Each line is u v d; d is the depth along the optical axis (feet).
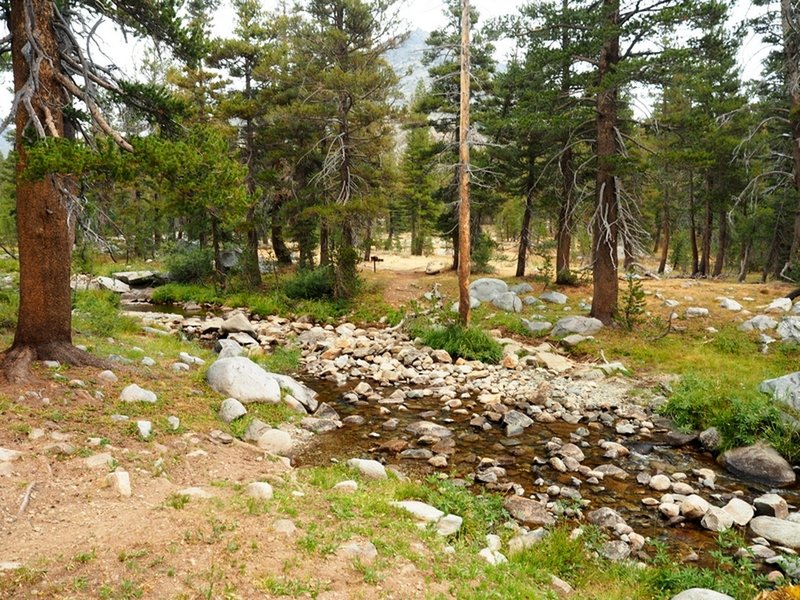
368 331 69.31
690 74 52.95
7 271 78.59
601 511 25.11
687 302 68.39
